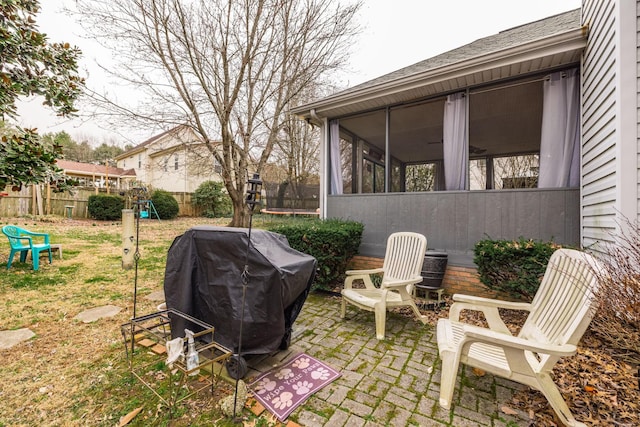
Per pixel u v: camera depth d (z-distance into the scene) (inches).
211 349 85.4
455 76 157.0
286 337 102.2
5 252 234.1
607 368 89.7
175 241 98.7
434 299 156.1
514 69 149.9
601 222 113.4
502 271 130.0
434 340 113.0
